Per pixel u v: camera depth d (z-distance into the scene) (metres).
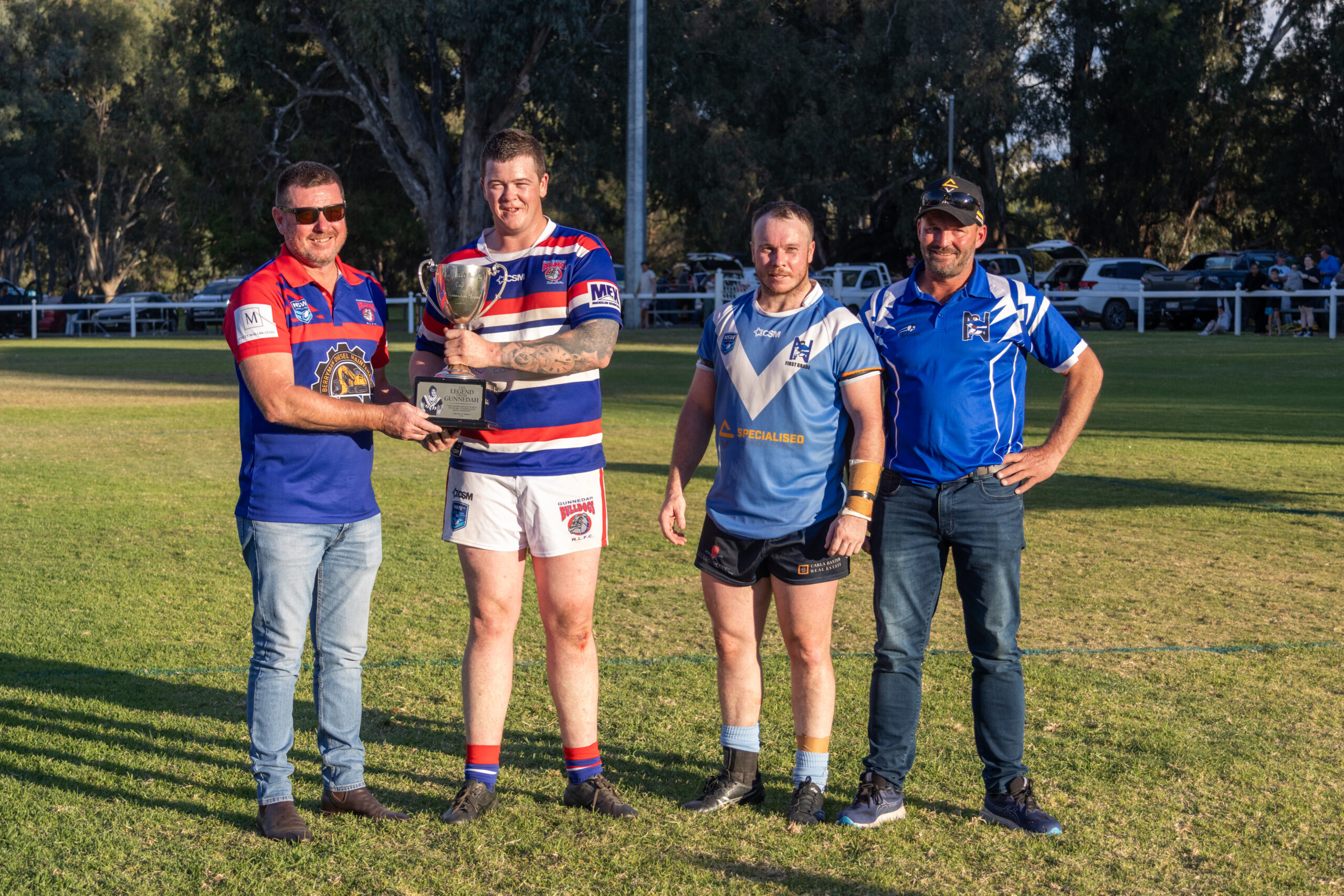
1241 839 3.50
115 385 17.42
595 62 36.41
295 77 37.84
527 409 3.71
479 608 3.77
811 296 3.76
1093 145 42.03
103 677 4.91
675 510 3.93
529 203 3.71
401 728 4.41
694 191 40.75
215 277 64.31
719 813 3.73
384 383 3.93
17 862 3.31
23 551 7.04
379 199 42.16
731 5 38.56
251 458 3.60
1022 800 3.64
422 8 31.52
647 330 31.81
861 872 3.32
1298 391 15.88
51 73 48.44
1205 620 5.77
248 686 3.68
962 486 3.66
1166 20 39.25
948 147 40.56
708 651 5.30
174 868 3.31
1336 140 40.56
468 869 3.32
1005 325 3.68
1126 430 12.49
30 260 65.06
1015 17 40.88
